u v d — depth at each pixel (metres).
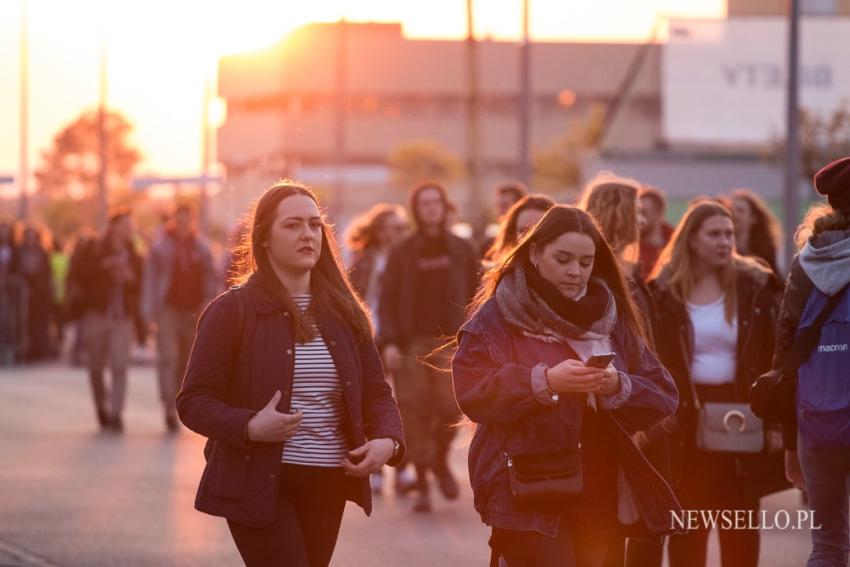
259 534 14.29
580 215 14.57
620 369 14.77
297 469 14.45
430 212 28.50
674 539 19.19
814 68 110.44
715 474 19.05
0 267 66.19
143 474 32.31
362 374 14.99
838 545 17.08
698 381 19.16
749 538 19.09
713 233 19.03
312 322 14.69
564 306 14.40
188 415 14.35
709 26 110.88
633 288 18.28
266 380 14.47
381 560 23.19
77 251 41.62
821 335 16.91
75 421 43.19
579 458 14.31
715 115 110.81
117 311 41.34
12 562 22.58
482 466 14.59
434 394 28.19
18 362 67.31
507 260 14.79
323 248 15.03
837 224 17.00
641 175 118.25
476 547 24.36
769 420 17.58
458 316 28.30
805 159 94.69
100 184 122.38
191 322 40.91
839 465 16.97
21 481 31.19
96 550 23.78
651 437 17.88
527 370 14.14
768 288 19.34
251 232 14.89
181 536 25.09
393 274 28.48
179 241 40.84
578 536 14.71
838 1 129.88
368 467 14.42
